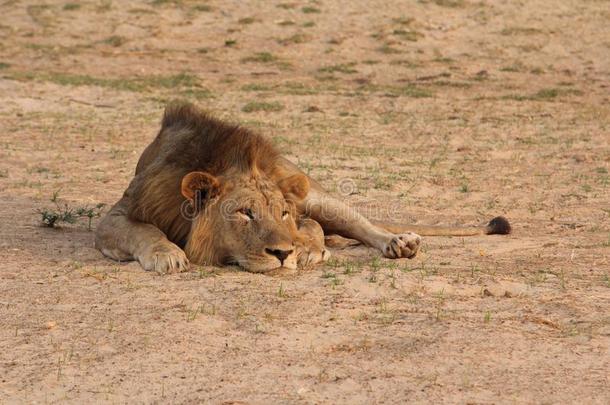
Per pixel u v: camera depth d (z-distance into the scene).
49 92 31.09
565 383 7.43
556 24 43.41
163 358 7.85
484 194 17.45
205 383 7.34
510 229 13.66
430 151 22.81
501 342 8.32
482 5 45.50
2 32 41.47
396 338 8.40
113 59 38.38
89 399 7.03
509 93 33.22
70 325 8.64
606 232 13.86
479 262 11.49
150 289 9.78
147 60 38.44
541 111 29.53
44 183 17.50
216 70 37.09
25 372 7.53
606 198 17.11
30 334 8.40
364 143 23.78
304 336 8.41
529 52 40.03
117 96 31.09
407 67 37.78
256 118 27.56
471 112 29.14
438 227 13.35
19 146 22.05
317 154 21.62
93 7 44.69
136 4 45.25
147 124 26.17
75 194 16.36
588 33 42.19
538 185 18.45
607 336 8.53
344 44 40.62
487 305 9.45
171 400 7.01
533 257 11.92
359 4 45.47
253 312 9.04
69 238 12.48
